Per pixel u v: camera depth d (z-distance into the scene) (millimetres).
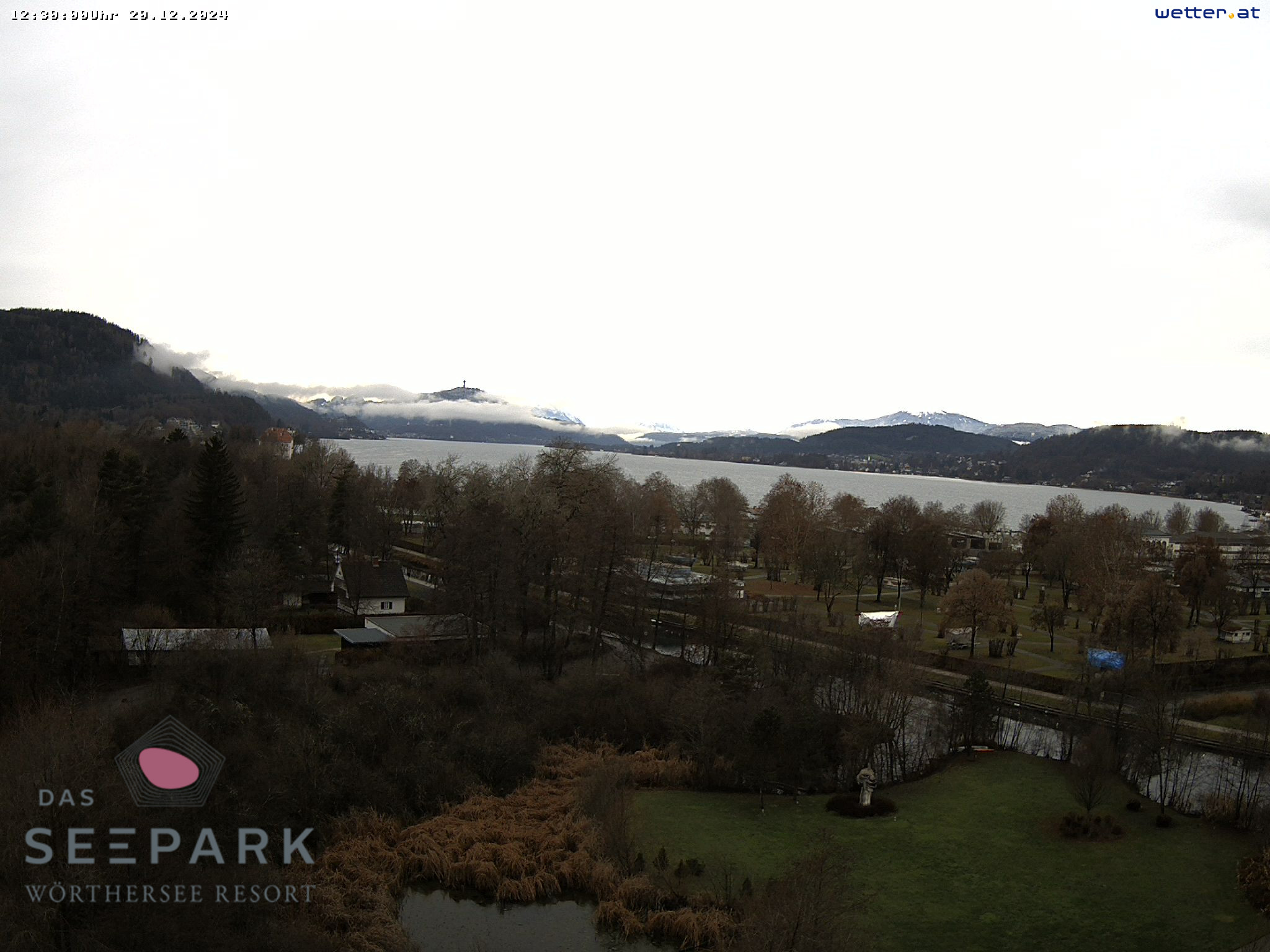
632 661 86938
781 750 62781
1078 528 165000
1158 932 44094
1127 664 79562
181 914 38312
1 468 121625
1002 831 55562
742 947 38781
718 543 173375
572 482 100000
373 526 128750
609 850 51281
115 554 85062
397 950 41781
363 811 54594
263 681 67188
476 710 70125
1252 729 69500
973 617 102812
